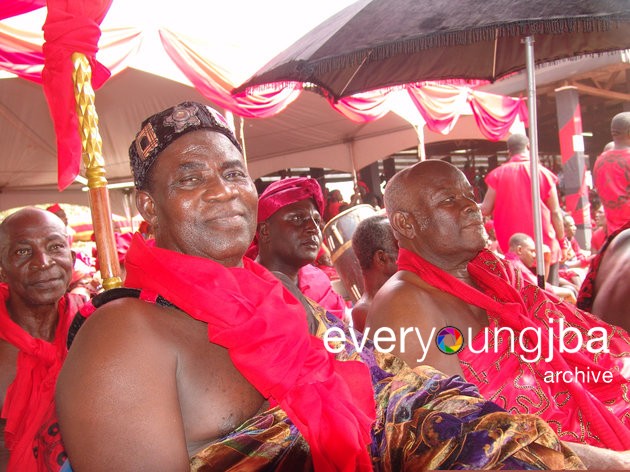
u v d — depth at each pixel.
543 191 5.41
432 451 1.14
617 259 2.34
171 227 1.15
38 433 1.92
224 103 5.19
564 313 2.08
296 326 1.13
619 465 1.46
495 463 1.06
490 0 2.02
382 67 2.97
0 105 7.40
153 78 6.54
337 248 3.30
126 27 4.68
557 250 5.41
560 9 1.95
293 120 9.84
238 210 1.16
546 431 1.11
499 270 2.03
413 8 2.09
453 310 1.87
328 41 2.16
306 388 1.11
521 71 3.20
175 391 1.06
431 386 1.32
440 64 3.04
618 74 11.18
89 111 2.27
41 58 4.21
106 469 0.96
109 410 0.98
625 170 3.59
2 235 2.12
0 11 2.78
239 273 1.17
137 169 1.21
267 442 1.10
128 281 1.19
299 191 2.72
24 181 11.00
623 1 1.96
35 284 2.10
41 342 2.09
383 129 11.16
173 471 0.99
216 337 1.06
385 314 1.84
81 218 12.20
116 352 1.01
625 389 1.96
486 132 9.22
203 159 1.16
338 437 1.07
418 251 1.96
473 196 1.97
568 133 10.85
